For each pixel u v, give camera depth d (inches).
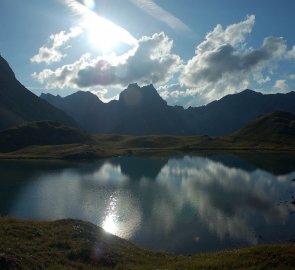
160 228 2347.4
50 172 5285.4
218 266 1111.0
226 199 3265.3
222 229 2314.2
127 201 3196.4
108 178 4667.8
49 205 3068.4
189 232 2255.2
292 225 2383.1
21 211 2864.2
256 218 2573.8
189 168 5728.3
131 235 2207.2
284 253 1130.7
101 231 1711.4
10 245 1184.8
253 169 5487.2
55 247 1299.2
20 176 4862.2
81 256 1254.9
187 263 1203.9
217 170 5452.8
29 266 1041.5
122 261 1290.6
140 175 4958.2
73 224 1681.8
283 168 5565.9
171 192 3627.0
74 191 3720.5
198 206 2979.8
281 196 3395.7
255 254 1172.5
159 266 1205.7
